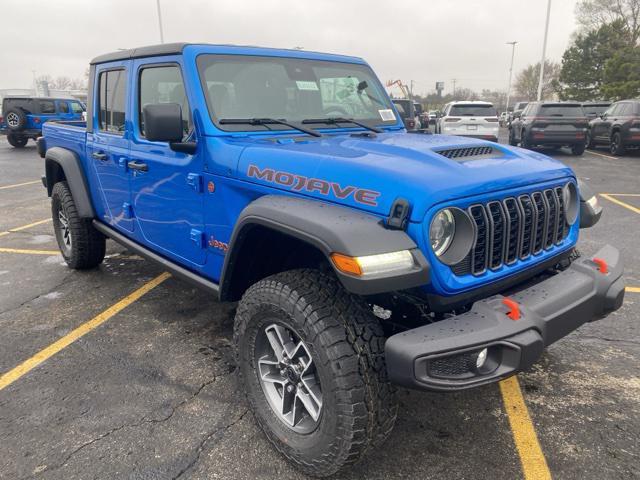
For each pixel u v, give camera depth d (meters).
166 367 3.39
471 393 3.08
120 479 2.40
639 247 5.86
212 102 3.02
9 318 4.16
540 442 2.64
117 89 3.87
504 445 2.62
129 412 2.90
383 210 2.13
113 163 3.98
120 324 4.03
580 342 3.65
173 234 3.40
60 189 4.94
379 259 1.99
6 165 14.61
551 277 2.57
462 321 2.10
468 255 2.25
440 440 2.67
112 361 3.47
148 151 3.47
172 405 2.97
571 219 2.87
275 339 2.51
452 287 2.19
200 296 4.57
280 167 2.55
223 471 2.46
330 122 3.48
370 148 2.65
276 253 2.81
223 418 2.85
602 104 20.95
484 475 2.42
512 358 2.09
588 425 2.76
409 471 2.45
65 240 5.28
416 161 2.35
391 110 3.97
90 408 2.94
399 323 2.54
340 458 2.20
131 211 3.90
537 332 2.16
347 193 2.25
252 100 3.21
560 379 3.20
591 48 44.56
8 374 3.31
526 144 15.83
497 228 2.36
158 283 4.89
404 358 1.97
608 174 11.96
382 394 2.15
